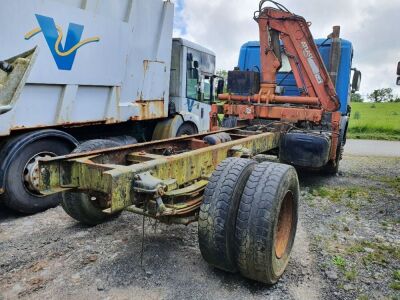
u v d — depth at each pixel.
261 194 2.93
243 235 2.89
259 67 8.08
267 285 3.12
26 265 3.36
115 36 6.04
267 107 6.57
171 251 3.66
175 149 4.61
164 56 7.46
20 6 4.51
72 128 6.14
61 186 3.05
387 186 6.91
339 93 7.42
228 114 6.97
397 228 4.56
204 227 2.96
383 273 3.38
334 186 6.76
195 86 8.92
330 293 3.04
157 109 7.45
